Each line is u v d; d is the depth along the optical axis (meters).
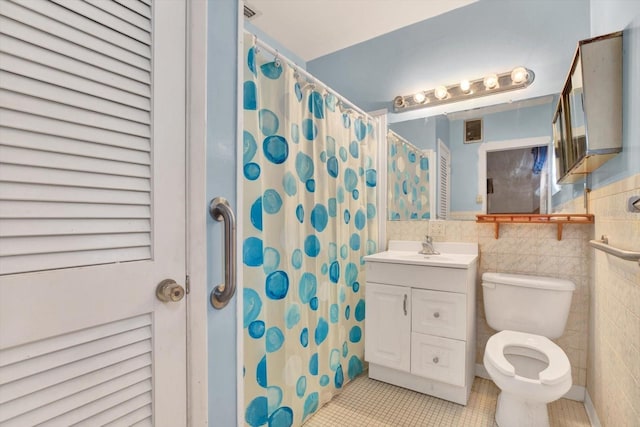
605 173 1.39
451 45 2.25
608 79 1.21
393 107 2.48
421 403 1.77
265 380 1.33
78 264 0.65
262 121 1.42
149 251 0.77
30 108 0.58
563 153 1.71
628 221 1.10
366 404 1.77
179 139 0.83
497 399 1.77
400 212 2.40
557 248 1.87
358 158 2.16
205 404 0.89
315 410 1.67
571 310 1.82
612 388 1.28
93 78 0.67
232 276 0.92
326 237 1.78
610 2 1.40
